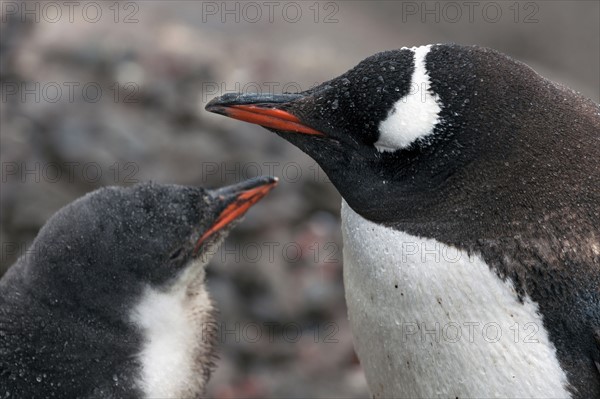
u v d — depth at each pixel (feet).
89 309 26.03
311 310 45.73
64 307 25.82
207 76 60.54
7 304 25.62
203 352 28.30
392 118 21.86
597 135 22.17
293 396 41.81
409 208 22.33
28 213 45.21
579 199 21.52
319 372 43.14
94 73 58.59
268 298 45.70
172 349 27.04
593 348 21.21
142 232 26.66
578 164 21.68
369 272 23.07
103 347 25.81
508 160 21.56
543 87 22.39
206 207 27.94
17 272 26.50
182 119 55.06
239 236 48.11
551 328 21.38
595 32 73.82
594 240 21.34
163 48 62.34
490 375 21.85
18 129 50.88
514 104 21.75
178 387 26.99
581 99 23.15
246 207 28.66
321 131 22.98
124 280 26.43
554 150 21.66
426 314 22.16
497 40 75.20
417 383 23.27
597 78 73.36
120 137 51.67
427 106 21.68
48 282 25.88
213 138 53.62
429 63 21.95
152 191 27.40
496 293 21.47
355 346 25.53
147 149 51.39
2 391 24.67
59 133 50.83
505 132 21.56
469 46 22.59
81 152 49.83
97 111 53.72
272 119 23.47
